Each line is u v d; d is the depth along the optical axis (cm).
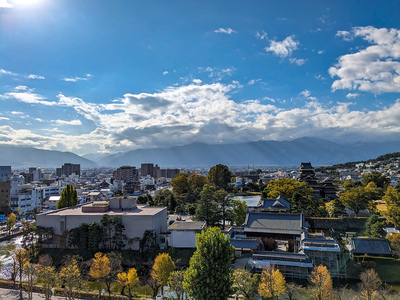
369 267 4469
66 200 8356
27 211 11381
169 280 3850
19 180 14150
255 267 4838
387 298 3553
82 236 6016
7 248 6391
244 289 3641
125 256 5766
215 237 3047
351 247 4988
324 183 11450
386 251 4734
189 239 5931
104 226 6084
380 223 5316
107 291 4609
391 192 6719
